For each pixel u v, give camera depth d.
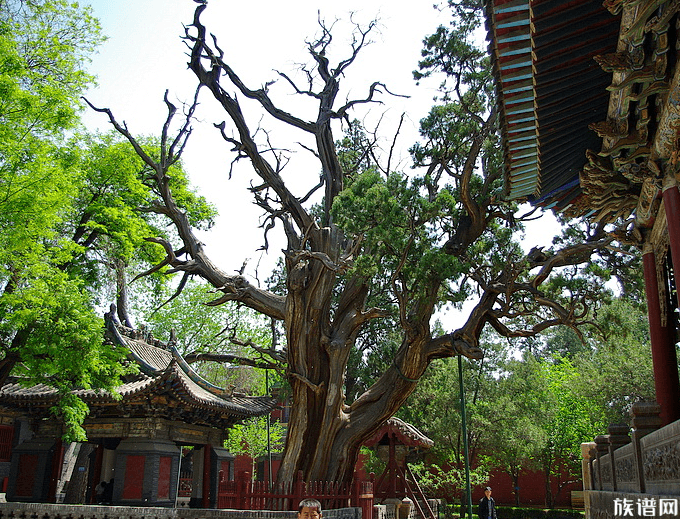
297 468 22.67
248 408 25.52
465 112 22.73
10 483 21.70
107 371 19.19
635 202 9.55
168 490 21.42
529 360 45.41
